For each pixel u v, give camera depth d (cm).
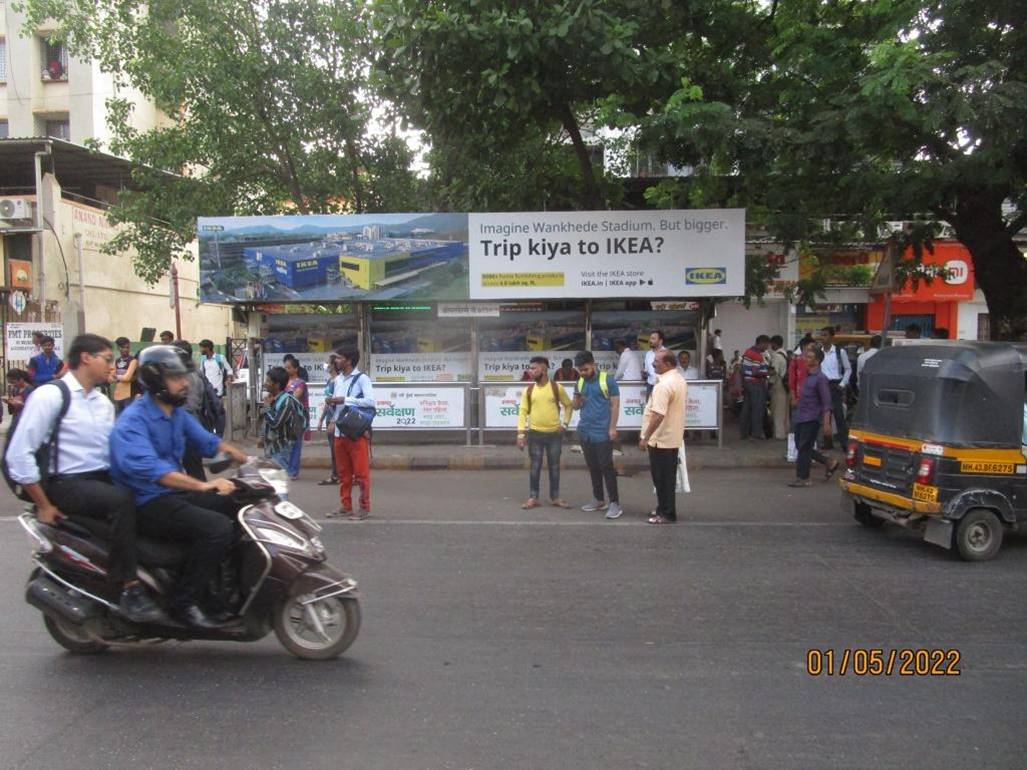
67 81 2611
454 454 1264
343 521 866
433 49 1151
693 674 462
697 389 1312
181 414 495
